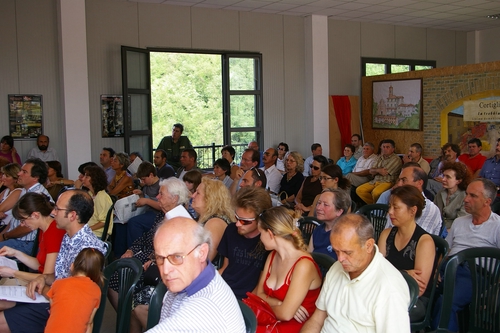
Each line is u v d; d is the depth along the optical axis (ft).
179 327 5.49
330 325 7.34
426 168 23.61
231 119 30.30
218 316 5.62
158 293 8.13
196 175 14.25
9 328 9.34
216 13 29.14
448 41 38.63
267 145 31.55
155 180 17.69
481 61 39.14
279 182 20.66
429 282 9.34
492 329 8.78
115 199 17.56
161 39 27.53
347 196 10.62
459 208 14.20
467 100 29.50
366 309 6.95
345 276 7.36
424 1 28.09
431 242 9.20
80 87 24.62
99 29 25.81
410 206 9.24
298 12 30.63
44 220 10.35
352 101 34.65
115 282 11.03
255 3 27.81
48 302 9.50
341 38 33.99
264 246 8.93
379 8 29.84
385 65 36.11
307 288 7.79
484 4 29.17
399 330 6.69
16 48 24.14
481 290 8.93
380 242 9.90
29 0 24.22
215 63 58.70
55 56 24.95
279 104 31.73
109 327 12.70
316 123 32.17
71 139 24.56
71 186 19.27
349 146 29.09
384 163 24.94
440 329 8.77
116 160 19.89
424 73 31.53
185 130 58.29
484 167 21.93
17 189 15.29
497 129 28.30
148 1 26.76
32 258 10.85
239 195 9.30
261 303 7.92
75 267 7.82
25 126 24.61
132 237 16.11
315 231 10.98
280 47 31.42
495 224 10.84
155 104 57.00
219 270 9.80
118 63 26.43
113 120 26.45
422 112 31.86
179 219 5.97
